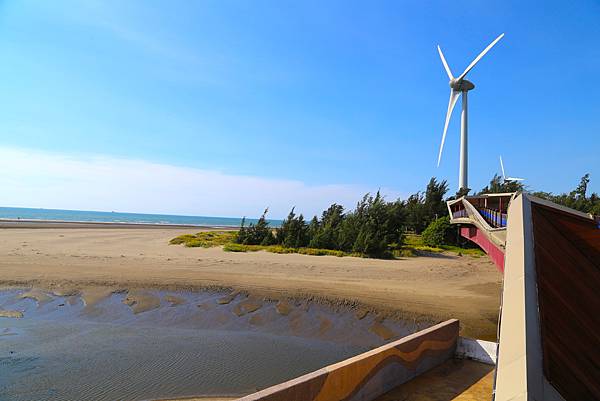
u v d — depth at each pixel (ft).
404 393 27.22
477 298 63.67
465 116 192.65
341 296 59.72
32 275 65.72
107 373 34.65
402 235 137.90
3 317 48.85
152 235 170.19
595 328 11.69
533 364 9.35
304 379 20.42
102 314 51.52
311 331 48.83
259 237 136.05
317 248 123.24
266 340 45.62
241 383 34.12
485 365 33.94
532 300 11.48
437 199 185.57
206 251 109.60
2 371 34.09
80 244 116.57
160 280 65.05
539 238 15.96
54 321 48.47
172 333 46.50
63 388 31.42
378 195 145.38
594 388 9.23
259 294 59.93
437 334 33.63
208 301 57.47
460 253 128.47
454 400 26.32
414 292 65.46
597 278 15.06
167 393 31.37
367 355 25.71
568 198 207.82
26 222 241.96
